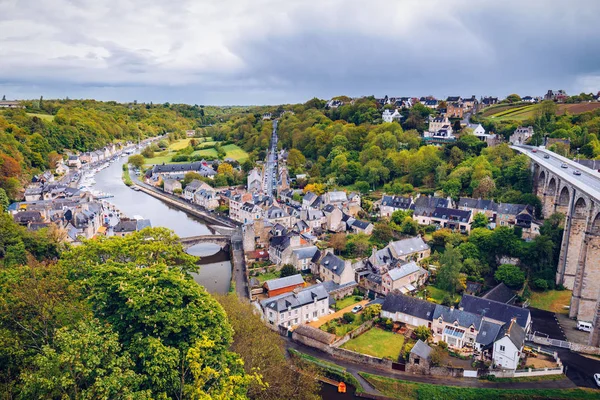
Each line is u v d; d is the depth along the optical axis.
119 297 54.94
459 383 79.81
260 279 126.19
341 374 82.88
